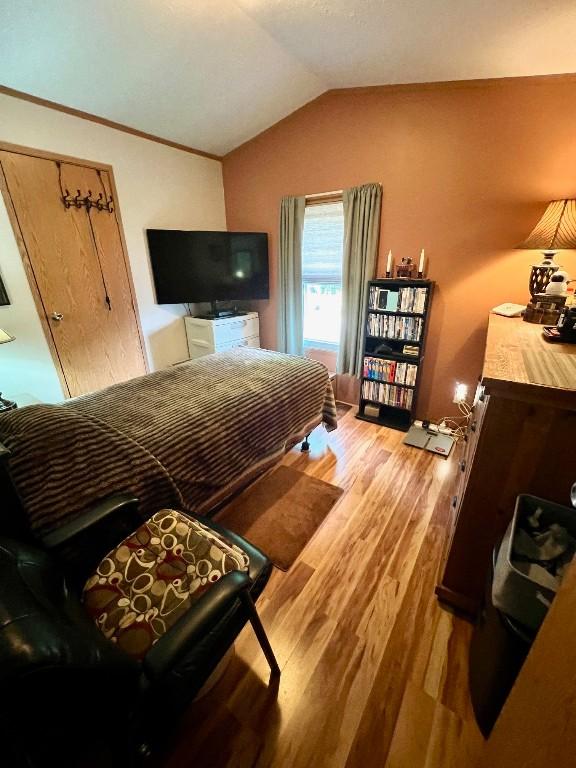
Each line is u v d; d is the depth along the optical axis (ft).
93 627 2.45
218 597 2.50
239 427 5.40
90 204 8.73
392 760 3.07
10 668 1.46
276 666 3.56
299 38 6.36
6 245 7.58
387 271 8.53
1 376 7.98
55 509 3.51
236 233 10.94
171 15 5.77
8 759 1.66
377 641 4.03
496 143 6.90
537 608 2.65
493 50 5.63
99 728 1.96
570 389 2.93
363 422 9.62
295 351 11.73
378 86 7.76
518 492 3.55
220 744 3.18
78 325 9.09
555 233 5.74
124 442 4.23
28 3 5.08
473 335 8.21
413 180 8.02
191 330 11.68
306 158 9.59
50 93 7.23
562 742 1.46
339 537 5.57
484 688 3.18
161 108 8.41
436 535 5.59
